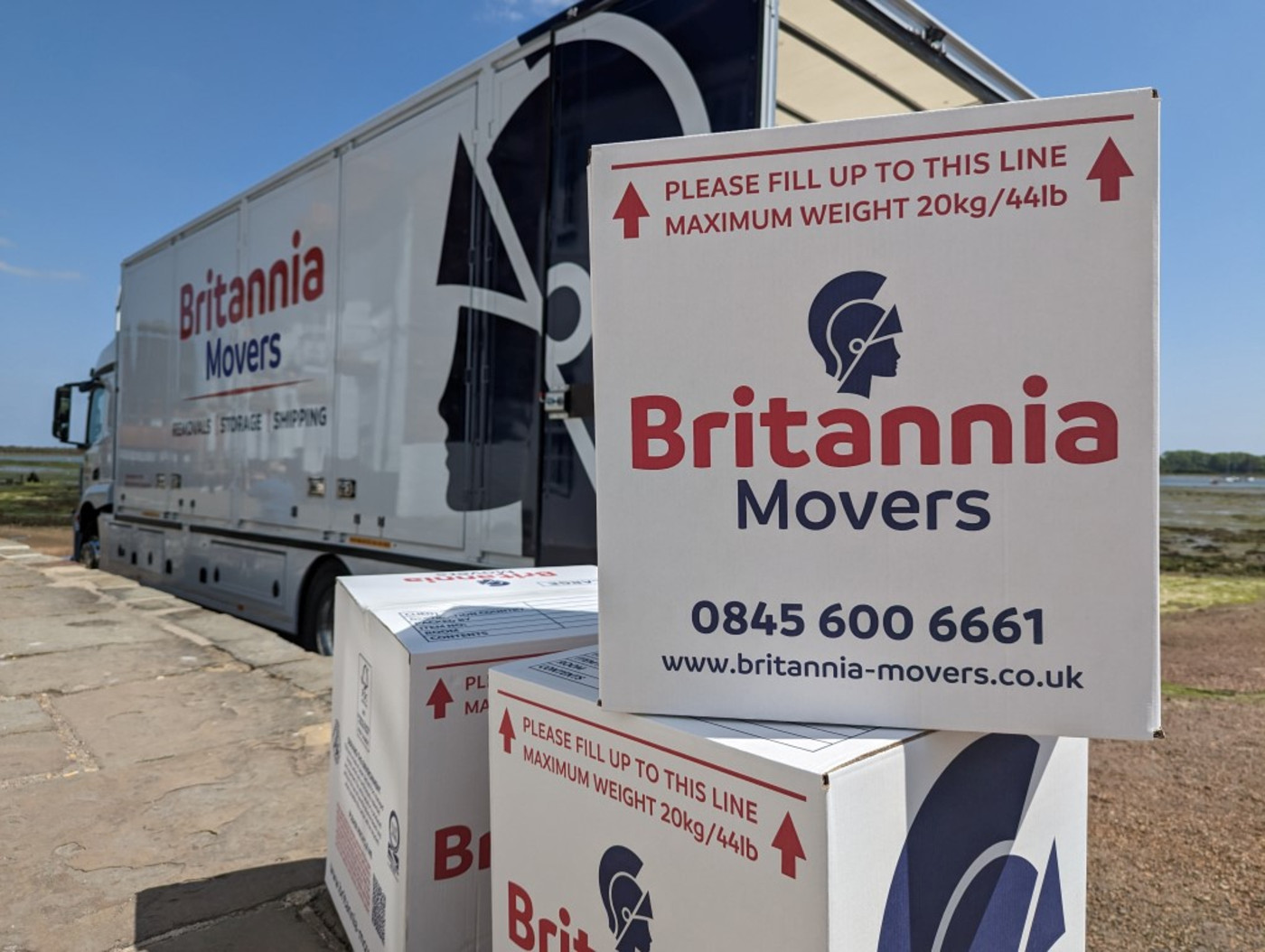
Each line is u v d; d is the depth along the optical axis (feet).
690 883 3.14
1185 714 12.92
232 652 13.52
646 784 3.32
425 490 11.36
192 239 18.89
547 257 9.51
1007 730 3.13
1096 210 2.98
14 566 24.21
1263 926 7.07
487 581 6.50
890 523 3.20
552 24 9.65
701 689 3.39
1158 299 2.95
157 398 20.77
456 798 4.36
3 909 6.11
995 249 3.06
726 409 3.34
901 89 10.84
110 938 5.76
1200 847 8.54
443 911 4.34
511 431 9.91
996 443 3.09
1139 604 3.01
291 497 14.66
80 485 28.68
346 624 5.87
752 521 3.33
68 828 7.39
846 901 2.80
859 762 2.86
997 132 3.05
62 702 10.98
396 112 12.11
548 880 3.78
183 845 7.11
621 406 3.44
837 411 3.23
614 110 8.92
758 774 2.90
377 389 12.40
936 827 3.22
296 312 14.65
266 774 8.64
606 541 3.47
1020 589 3.10
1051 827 3.88
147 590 19.42
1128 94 2.94
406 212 11.92
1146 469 2.98
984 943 3.49
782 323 3.26
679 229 3.35
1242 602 20.38
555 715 3.71
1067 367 3.02
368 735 5.10
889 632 3.22
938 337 3.12
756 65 7.70
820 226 3.21
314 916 6.06
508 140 10.14
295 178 14.74
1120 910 7.37
